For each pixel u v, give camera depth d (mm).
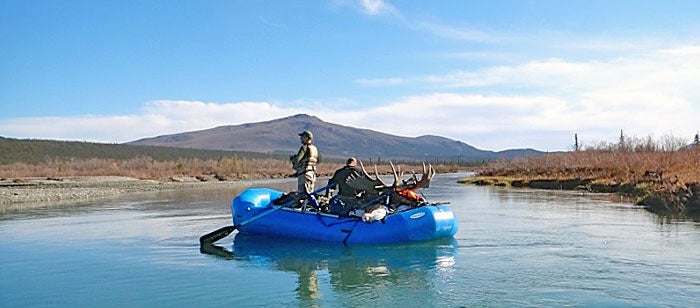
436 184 44250
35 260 11781
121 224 17500
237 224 14102
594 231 14375
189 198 29438
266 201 14656
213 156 154375
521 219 17141
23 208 23828
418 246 12344
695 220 16188
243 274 10227
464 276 9727
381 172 79125
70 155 114875
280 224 13453
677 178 22188
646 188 24797
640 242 12672
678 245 12234
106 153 127562
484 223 16219
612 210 19250
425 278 9641
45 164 79250
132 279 10000
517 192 30531
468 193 30469
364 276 9875
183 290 9219
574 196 26188
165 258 11797
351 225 12672
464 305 8078
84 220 18766
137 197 30531
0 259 11914
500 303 8148
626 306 7941
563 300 8234
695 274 9625
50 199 29234
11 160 95812
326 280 9680
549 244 12562
